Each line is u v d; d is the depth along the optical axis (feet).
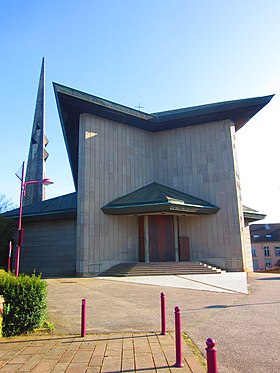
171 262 77.71
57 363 16.78
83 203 77.77
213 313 29.58
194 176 91.40
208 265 77.82
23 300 23.20
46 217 86.22
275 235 217.36
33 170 153.89
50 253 85.40
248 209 102.42
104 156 85.10
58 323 25.93
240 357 17.75
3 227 86.17
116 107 85.51
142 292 43.78
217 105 93.09
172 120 93.25
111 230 80.84
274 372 15.65
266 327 24.27
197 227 86.58
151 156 98.07
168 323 25.79
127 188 88.58
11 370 15.90
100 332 23.07
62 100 79.97
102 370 15.76
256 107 85.71
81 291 45.06
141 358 17.35
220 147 89.76
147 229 83.35
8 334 22.39
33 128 163.63
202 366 16.14
